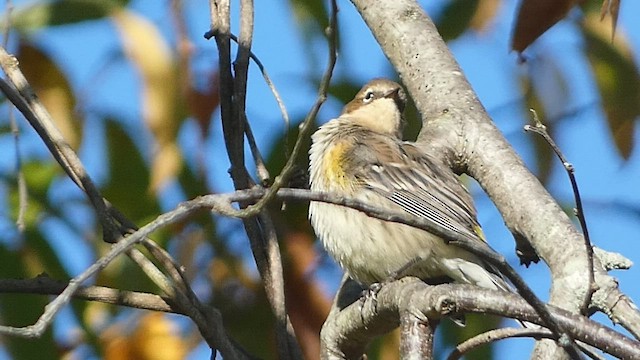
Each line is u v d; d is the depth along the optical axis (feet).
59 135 32.09
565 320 24.30
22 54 34.78
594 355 25.89
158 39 33.22
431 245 40.40
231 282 36.27
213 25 35.58
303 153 45.50
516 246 36.29
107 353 35.06
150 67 33.01
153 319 35.63
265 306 36.14
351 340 33.24
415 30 40.29
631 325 28.99
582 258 31.14
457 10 38.93
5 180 35.37
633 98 36.47
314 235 38.88
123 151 34.99
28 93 32.50
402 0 41.06
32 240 34.78
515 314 25.05
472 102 38.81
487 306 25.35
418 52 39.96
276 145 37.47
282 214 37.93
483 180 36.58
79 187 31.91
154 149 34.06
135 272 35.50
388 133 46.96
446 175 39.22
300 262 36.94
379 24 40.86
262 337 35.99
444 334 37.22
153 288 35.47
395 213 23.94
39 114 32.27
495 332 27.43
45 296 34.96
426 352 25.75
